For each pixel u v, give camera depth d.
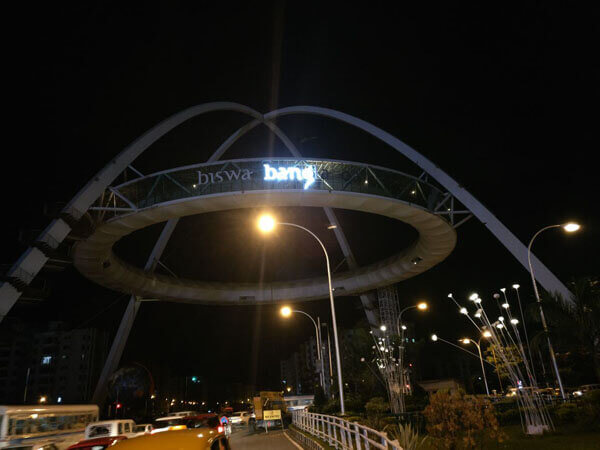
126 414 57.38
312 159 48.91
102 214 49.25
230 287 82.81
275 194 47.72
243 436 28.70
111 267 62.41
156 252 74.25
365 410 36.91
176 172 48.72
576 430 16.16
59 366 107.19
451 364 96.38
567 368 33.88
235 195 47.22
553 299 18.66
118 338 73.12
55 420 19.61
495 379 66.94
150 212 48.38
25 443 17.08
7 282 42.50
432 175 57.34
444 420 10.98
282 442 21.41
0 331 65.31
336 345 25.02
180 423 20.20
